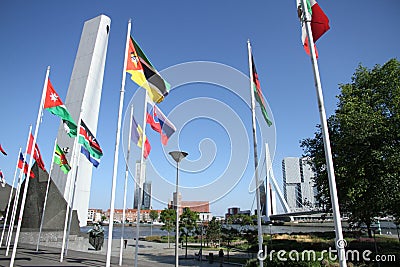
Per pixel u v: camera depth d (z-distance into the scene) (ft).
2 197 108.27
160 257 90.74
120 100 42.29
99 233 101.04
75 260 58.90
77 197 126.82
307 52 32.45
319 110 28.94
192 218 130.72
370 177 67.41
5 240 90.43
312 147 89.51
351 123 66.59
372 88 76.54
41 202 97.96
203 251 111.04
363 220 79.87
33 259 57.82
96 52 139.64
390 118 67.41
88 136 63.52
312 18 32.78
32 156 51.01
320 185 80.07
